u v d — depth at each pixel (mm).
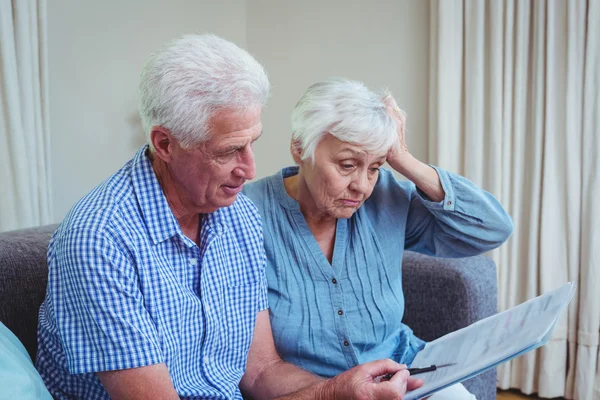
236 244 1276
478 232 1484
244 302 1286
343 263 1449
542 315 1177
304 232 1438
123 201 1077
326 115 1262
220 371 1229
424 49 2811
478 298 1754
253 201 1468
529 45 2496
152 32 2934
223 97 990
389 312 1464
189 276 1166
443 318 1759
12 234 1485
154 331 1065
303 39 3170
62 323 1027
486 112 2609
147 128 1058
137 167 1112
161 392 1035
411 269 1802
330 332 1412
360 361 1427
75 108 2662
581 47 2365
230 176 1075
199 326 1169
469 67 2596
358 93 1281
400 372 1163
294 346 1406
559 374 2533
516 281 2596
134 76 2879
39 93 2395
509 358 1095
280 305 1415
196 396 1158
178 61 1000
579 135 2422
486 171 2629
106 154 2797
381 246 1495
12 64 2271
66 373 1127
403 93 2895
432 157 2742
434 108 2711
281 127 3305
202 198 1094
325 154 1296
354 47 3014
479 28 2551
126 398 1029
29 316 1355
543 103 2461
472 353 1191
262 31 3303
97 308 1002
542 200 2488
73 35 2627
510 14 2477
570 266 2479
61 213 2658
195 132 1008
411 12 2828
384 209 1523
